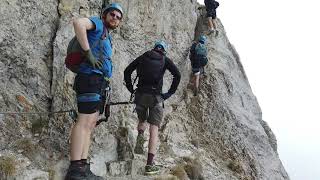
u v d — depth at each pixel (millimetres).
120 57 3871
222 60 5660
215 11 5957
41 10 3357
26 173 2527
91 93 2195
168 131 4074
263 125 5754
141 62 3191
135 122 3729
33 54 3223
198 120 4602
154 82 3166
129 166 3053
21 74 3129
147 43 4508
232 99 5262
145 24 4555
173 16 5086
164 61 3205
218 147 4438
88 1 3686
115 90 3607
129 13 4324
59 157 2816
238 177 4055
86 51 2119
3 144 2738
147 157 3219
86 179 2166
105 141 3121
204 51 4848
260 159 4805
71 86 3178
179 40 5133
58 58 3256
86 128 2217
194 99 4805
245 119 5109
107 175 2936
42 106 3105
